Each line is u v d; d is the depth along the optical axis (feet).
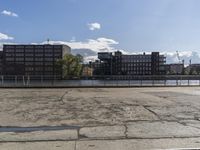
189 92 70.64
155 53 446.19
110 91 76.33
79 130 24.12
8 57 438.40
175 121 28.19
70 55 311.88
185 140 20.38
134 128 24.80
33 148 18.44
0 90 82.23
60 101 46.91
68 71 307.17
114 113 33.40
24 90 82.23
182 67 369.71
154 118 29.91
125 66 456.45
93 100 48.57
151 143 19.54
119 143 19.60
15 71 433.89
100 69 447.42
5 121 28.48
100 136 21.81
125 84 108.17
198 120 28.76
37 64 436.76
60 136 21.91
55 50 435.12
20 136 21.98
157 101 46.75
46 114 32.78
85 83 109.09
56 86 98.78
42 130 24.23
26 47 437.17
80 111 35.09
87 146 18.83
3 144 19.53
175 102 45.16
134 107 38.83
